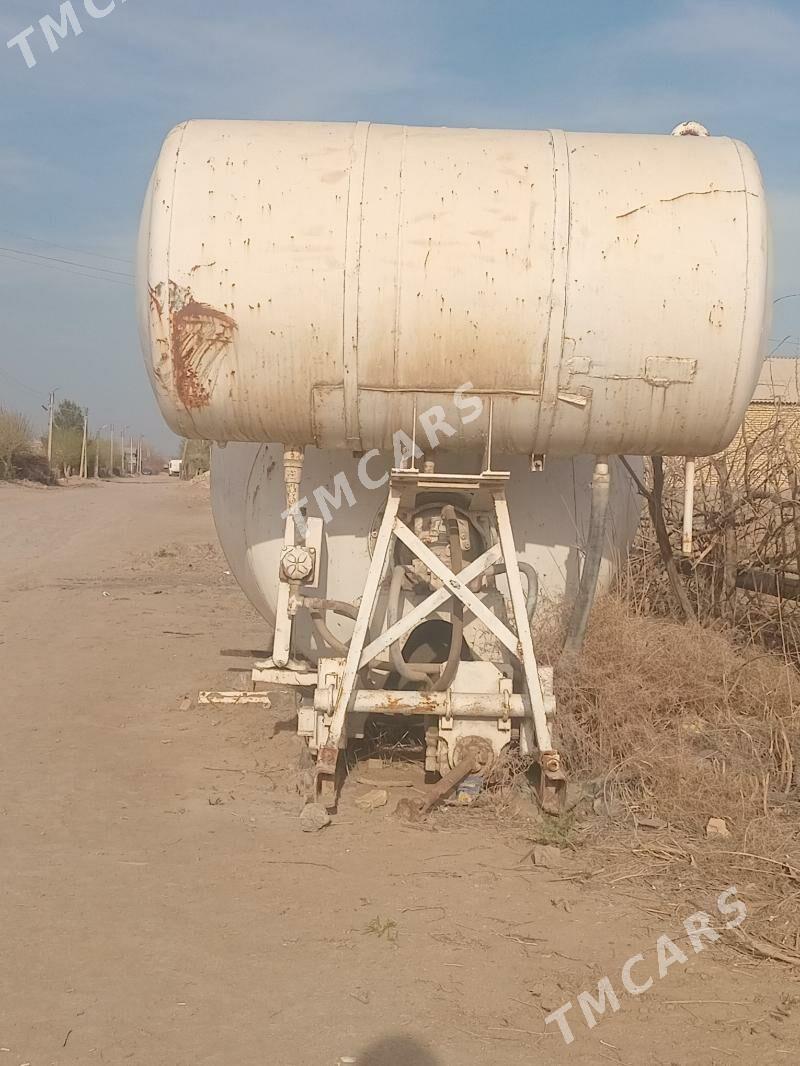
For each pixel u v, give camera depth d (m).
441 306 4.34
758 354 4.43
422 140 4.57
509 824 4.52
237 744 5.83
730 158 4.52
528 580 5.01
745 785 4.79
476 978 3.16
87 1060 2.66
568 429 4.54
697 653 5.59
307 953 3.29
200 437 4.75
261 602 5.73
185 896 3.71
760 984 3.18
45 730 6.06
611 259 4.32
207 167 4.45
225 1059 2.68
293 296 4.34
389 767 5.32
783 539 6.98
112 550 17.38
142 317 4.56
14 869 3.94
